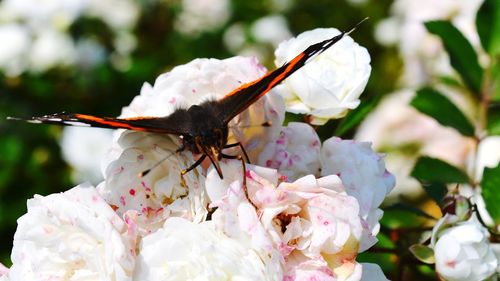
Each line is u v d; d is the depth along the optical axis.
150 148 0.26
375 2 0.69
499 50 0.34
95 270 0.25
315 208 0.25
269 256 0.25
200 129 0.25
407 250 0.30
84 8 0.58
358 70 0.28
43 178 0.51
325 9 0.71
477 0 0.44
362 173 0.27
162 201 0.26
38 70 0.55
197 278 0.25
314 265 0.25
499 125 0.34
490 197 0.30
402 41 0.55
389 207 0.32
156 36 0.66
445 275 0.28
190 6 0.68
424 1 0.52
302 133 0.27
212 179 0.25
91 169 0.52
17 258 0.26
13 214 0.50
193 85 0.27
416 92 0.34
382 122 0.48
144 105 0.27
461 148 0.42
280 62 0.29
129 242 0.25
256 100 0.26
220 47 0.67
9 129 0.52
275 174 0.25
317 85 0.28
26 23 0.57
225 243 0.25
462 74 0.34
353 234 0.25
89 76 0.56
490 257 0.28
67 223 0.25
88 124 0.26
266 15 0.71
